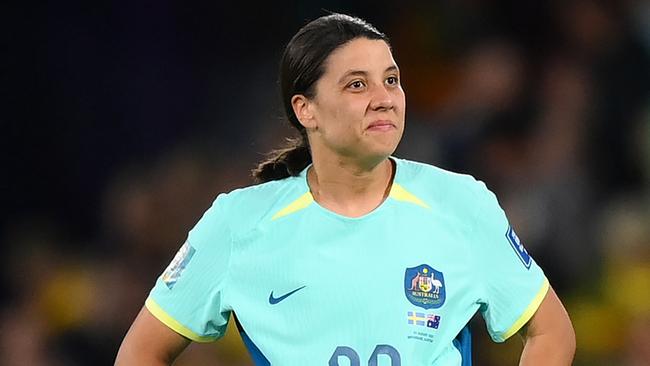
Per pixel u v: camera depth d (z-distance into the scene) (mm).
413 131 31672
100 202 33000
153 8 34000
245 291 14648
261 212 14766
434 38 34000
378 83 14250
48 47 33562
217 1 34375
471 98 31719
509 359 27734
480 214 14680
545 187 29688
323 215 14570
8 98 33250
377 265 14336
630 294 28969
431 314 14273
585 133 31406
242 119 33438
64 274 31672
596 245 29641
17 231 32875
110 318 30016
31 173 33250
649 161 31578
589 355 28781
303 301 14367
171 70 34031
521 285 14766
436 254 14445
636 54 32969
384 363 14117
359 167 14523
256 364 14734
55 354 29969
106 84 33781
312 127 14641
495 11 33875
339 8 34125
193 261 14953
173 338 15250
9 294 31938
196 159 32312
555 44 33250
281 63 14883
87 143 33500
